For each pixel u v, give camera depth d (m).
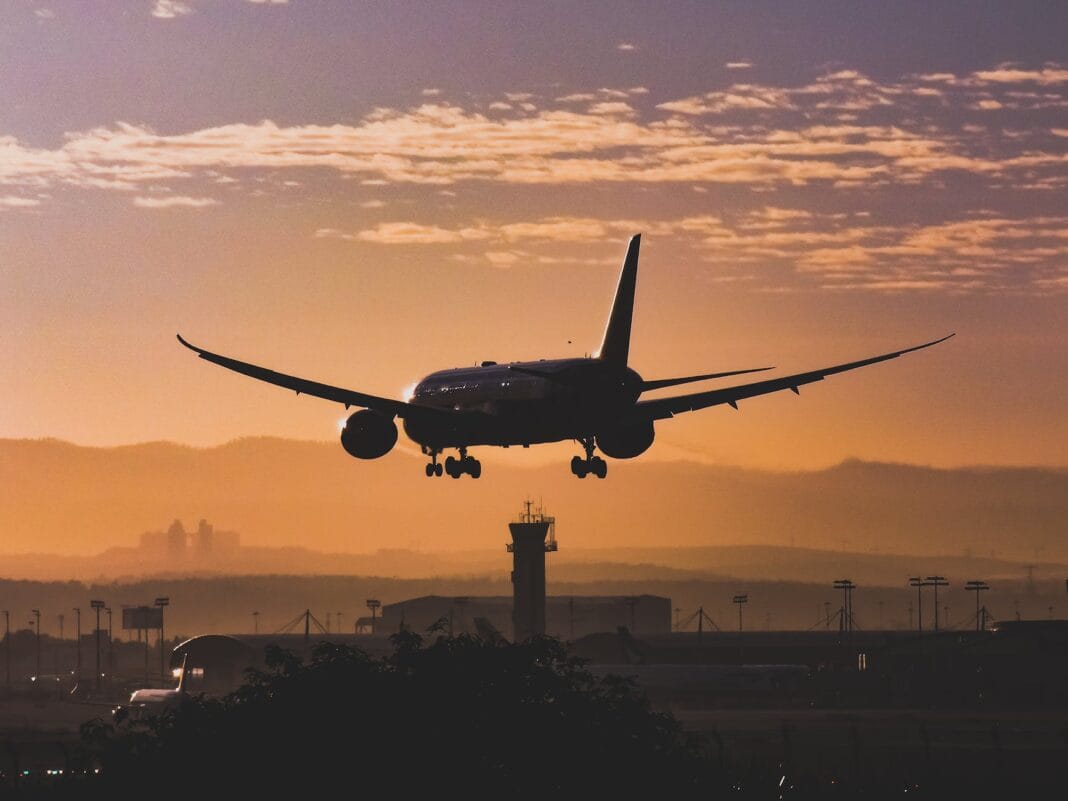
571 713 175.75
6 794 189.25
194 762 171.25
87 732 179.25
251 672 180.75
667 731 181.75
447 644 178.88
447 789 169.38
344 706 171.50
